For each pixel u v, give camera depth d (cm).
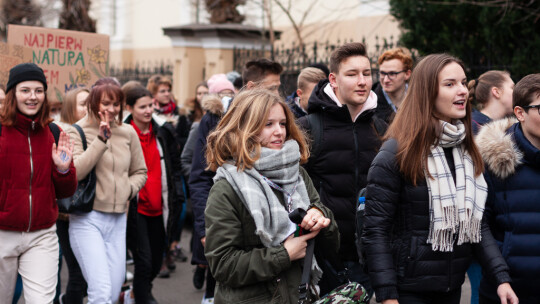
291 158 261
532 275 318
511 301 296
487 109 466
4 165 376
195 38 1138
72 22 1666
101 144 429
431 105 292
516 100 323
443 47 745
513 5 658
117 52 1889
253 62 460
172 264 676
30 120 382
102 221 441
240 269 248
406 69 540
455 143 295
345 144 363
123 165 455
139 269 512
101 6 1886
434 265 290
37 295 382
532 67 661
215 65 1066
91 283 426
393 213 294
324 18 1211
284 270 257
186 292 597
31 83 379
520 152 317
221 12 1148
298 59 885
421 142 289
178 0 1659
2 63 536
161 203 535
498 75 461
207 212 257
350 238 361
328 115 368
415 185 290
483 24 692
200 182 446
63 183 396
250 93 264
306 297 251
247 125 258
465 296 550
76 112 512
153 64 1792
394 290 286
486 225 309
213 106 445
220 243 252
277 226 254
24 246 384
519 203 317
